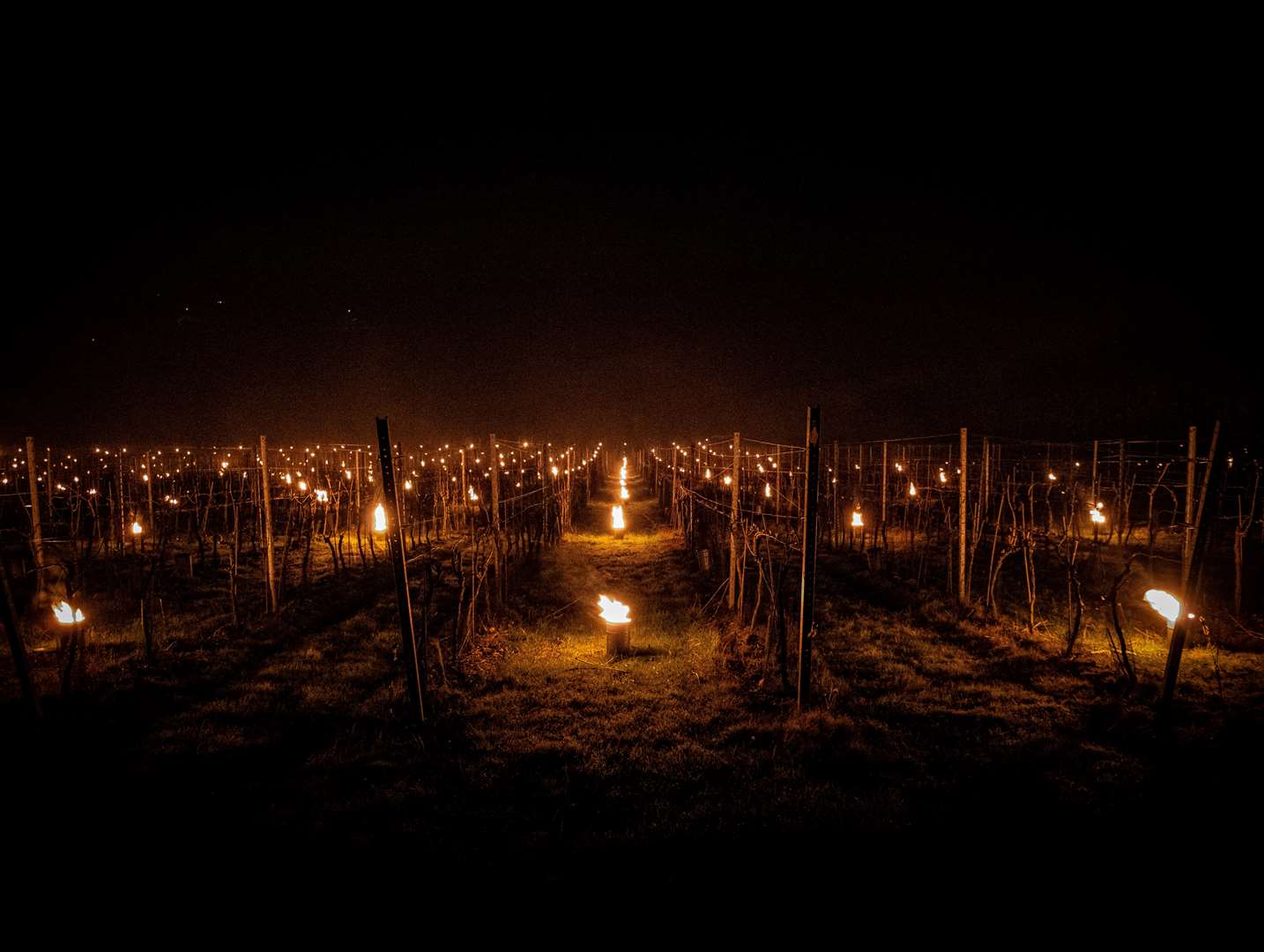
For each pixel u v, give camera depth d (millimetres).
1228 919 4016
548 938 3912
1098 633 9531
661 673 8242
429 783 5555
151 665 8242
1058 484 21766
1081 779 5543
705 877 4395
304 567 12250
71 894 4258
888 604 11680
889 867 4484
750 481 20000
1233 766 5609
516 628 10211
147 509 18734
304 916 4086
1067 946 3842
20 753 5945
